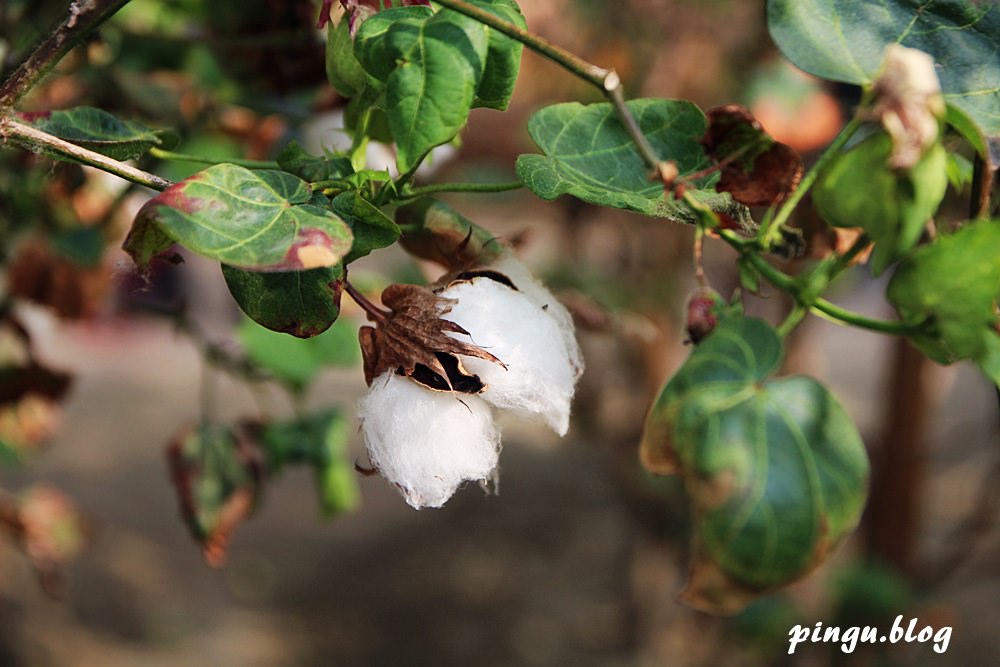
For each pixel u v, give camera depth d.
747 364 0.59
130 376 4.00
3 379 1.08
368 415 0.63
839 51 0.63
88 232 1.00
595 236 2.00
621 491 2.02
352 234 0.61
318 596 2.88
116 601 2.60
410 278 1.03
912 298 0.59
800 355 1.69
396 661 2.60
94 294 1.03
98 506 3.07
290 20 0.86
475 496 3.25
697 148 0.65
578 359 0.66
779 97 1.17
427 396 0.63
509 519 3.12
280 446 0.93
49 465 3.27
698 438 0.59
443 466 0.62
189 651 2.51
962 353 0.59
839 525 0.59
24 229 1.01
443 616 2.75
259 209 0.61
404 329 0.63
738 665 1.97
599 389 1.86
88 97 0.96
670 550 1.96
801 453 0.59
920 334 0.60
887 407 1.74
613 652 2.51
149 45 1.00
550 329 0.64
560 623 2.66
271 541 3.12
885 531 1.75
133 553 2.85
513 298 0.64
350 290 0.64
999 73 0.63
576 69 0.60
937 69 0.63
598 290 1.60
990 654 2.16
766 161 0.64
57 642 2.33
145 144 0.69
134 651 2.44
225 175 0.61
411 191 0.65
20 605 2.37
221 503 0.87
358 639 2.70
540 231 2.11
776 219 0.61
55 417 1.14
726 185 0.64
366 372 0.64
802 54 0.63
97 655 2.36
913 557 1.77
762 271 0.61
